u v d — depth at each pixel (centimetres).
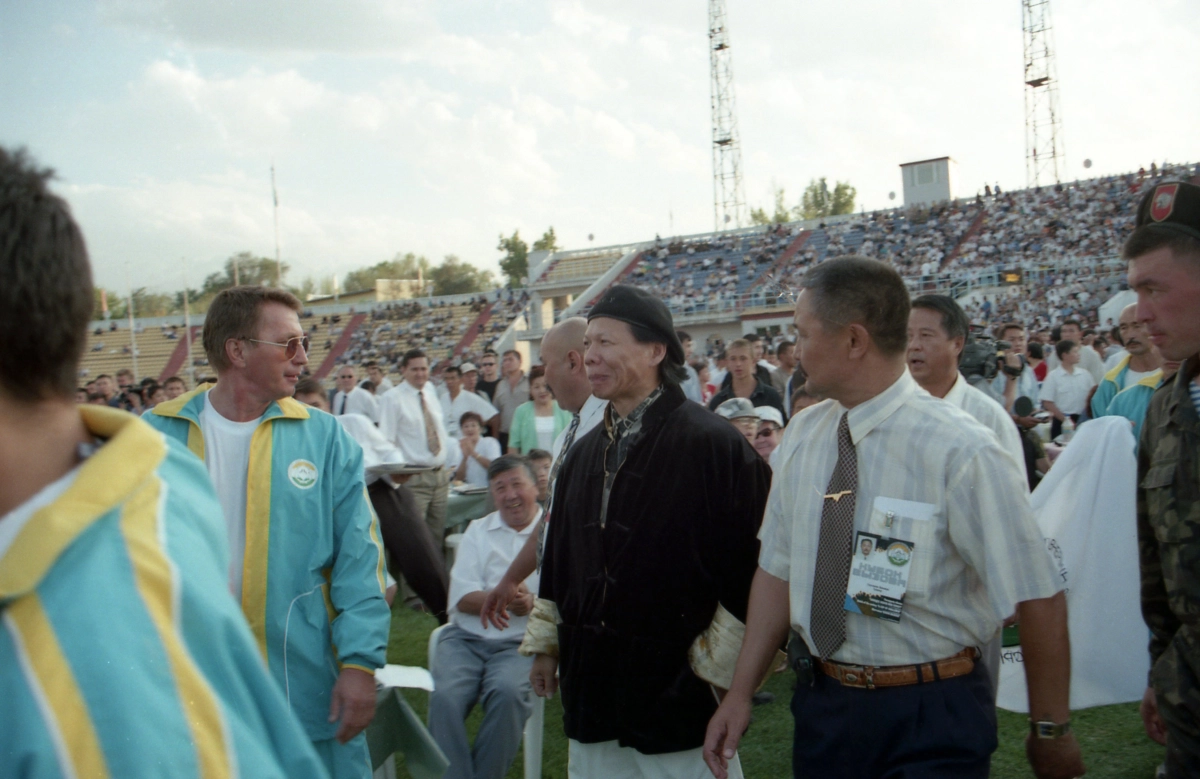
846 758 194
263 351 240
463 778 337
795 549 207
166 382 1150
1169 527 188
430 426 661
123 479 84
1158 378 362
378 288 6962
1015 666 332
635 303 248
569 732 249
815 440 212
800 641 205
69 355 85
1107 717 399
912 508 189
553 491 275
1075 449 326
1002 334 916
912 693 190
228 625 86
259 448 238
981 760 188
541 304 4578
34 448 83
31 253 81
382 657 234
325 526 242
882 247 3838
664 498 237
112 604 77
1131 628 311
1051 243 3469
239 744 80
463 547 391
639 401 251
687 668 237
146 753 72
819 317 198
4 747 71
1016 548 185
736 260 4100
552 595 274
